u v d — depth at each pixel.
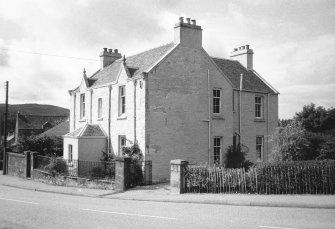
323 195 15.86
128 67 27.47
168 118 25.48
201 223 10.91
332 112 36.31
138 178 23.28
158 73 25.19
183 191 18.45
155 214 12.80
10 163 35.56
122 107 28.11
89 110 32.28
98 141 28.94
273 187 16.86
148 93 24.72
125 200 17.59
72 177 25.08
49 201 17.41
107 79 30.86
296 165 16.64
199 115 27.05
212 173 18.16
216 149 28.20
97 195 19.81
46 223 11.70
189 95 26.62
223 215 12.24
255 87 31.95
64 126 52.00
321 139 28.23
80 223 11.50
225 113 28.55
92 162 25.12
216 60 33.34
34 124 74.44
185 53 26.59
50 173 27.30
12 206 15.62
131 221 11.54
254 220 11.20
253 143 31.02
